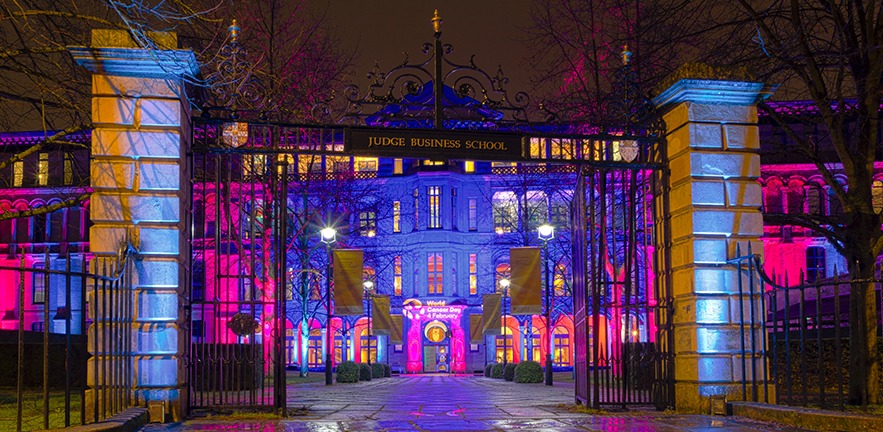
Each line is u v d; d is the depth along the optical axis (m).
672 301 14.08
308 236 44.47
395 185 73.19
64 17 15.73
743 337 13.03
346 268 31.50
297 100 28.45
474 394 23.19
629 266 14.35
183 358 12.73
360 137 13.44
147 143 12.34
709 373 13.29
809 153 16.12
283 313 13.16
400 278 72.56
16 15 14.77
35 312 65.81
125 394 11.60
